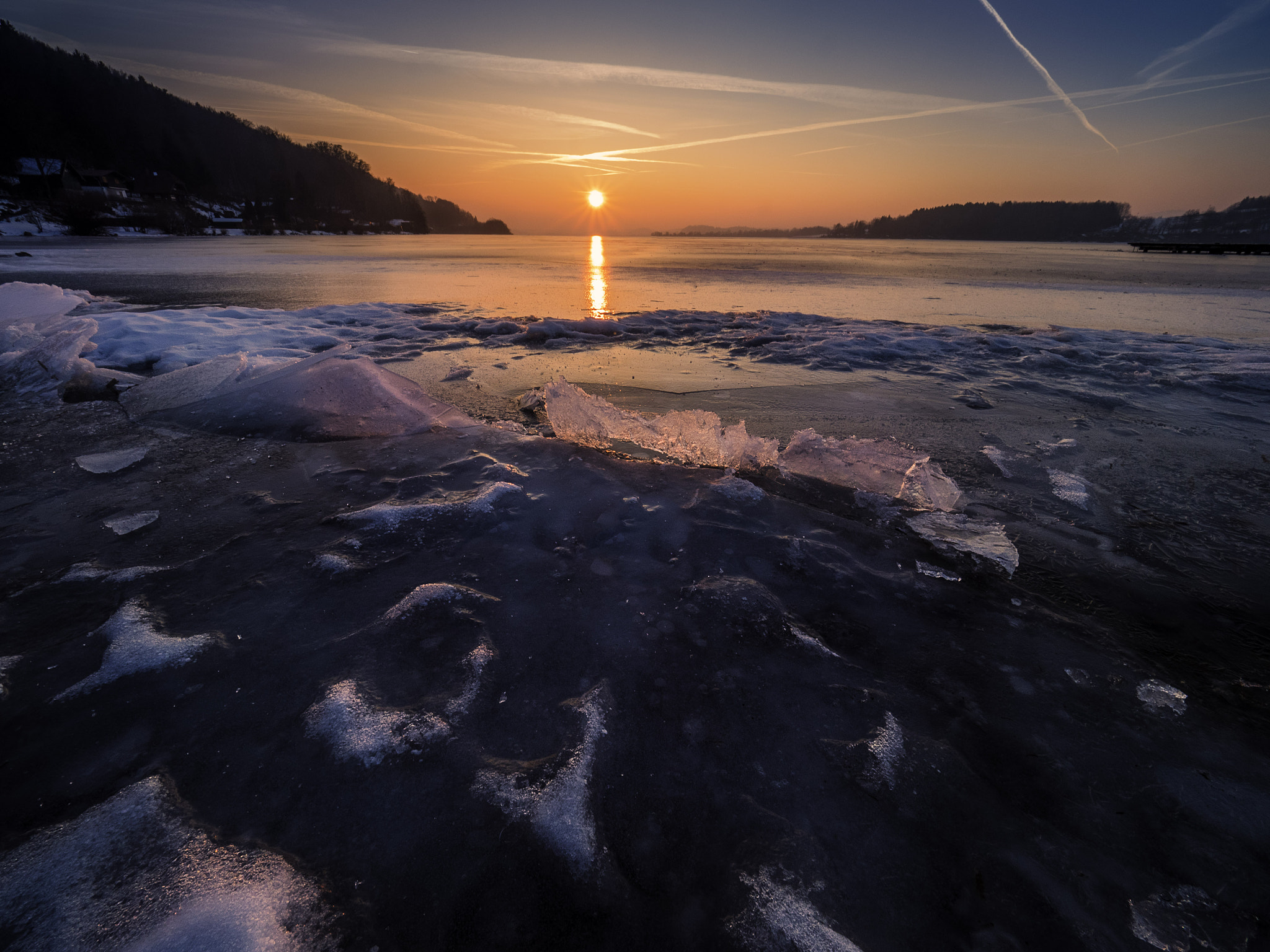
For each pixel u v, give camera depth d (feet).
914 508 9.05
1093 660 5.88
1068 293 44.52
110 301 29.40
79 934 3.34
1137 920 3.59
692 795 4.33
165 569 7.04
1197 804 4.35
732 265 73.36
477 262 72.54
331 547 7.50
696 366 18.89
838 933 3.48
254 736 4.72
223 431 11.75
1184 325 29.40
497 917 3.55
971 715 5.14
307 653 5.62
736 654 5.76
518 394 15.15
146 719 4.87
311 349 19.90
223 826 4.01
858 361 19.69
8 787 4.27
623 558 7.37
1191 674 5.73
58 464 10.25
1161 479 10.30
